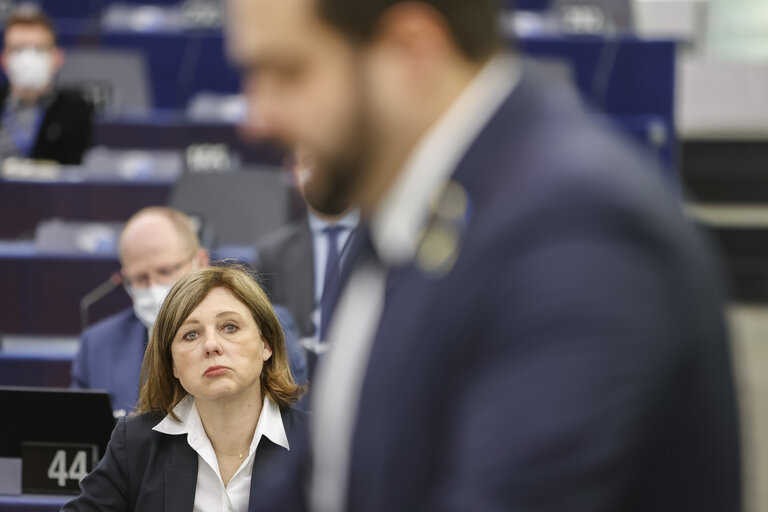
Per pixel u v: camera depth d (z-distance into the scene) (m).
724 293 1.62
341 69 1.62
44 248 11.04
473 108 1.68
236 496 5.38
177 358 5.38
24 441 6.05
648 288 1.46
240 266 5.89
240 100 16.16
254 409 5.43
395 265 1.73
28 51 13.41
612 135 1.67
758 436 11.66
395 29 1.62
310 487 2.06
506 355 1.50
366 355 1.73
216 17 17.81
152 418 5.54
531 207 1.54
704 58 20.50
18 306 10.41
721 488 1.59
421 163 1.68
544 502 1.42
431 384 1.59
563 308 1.46
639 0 19.78
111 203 12.42
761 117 19.50
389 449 1.62
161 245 7.47
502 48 1.73
